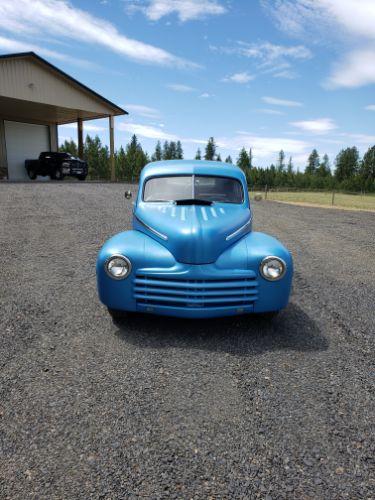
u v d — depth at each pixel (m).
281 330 4.18
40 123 27.84
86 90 22.69
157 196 4.93
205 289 3.75
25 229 9.02
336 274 6.55
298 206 19.30
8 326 4.07
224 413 2.74
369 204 23.28
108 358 3.47
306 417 2.72
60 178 24.52
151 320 4.33
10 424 2.56
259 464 2.28
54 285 5.43
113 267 3.84
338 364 3.49
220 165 5.45
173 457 2.32
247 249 3.94
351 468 2.28
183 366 3.37
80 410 2.72
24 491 2.04
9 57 19.02
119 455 2.32
